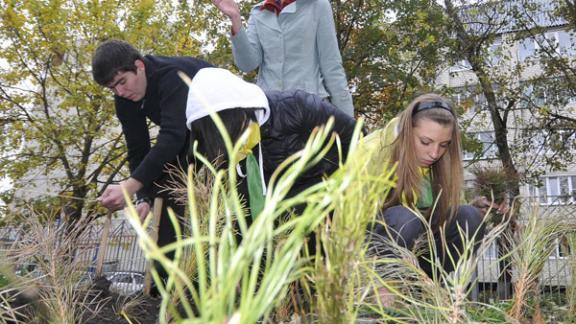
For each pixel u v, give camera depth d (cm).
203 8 1119
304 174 248
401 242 176
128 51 272
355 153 56
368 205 62
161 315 42
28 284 150
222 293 42
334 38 317
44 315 156
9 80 968
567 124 1245
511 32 1270
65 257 176
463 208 213
